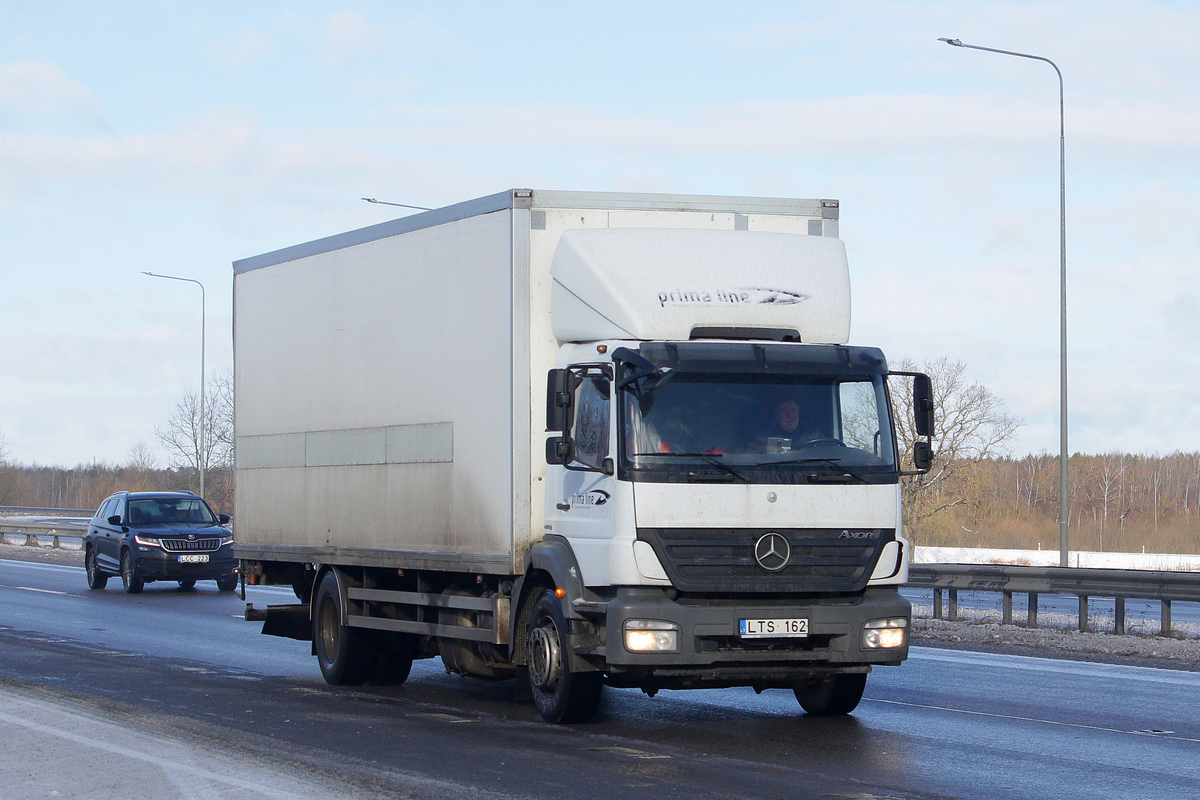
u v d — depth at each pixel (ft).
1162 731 33.24
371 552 41.45
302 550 45.60
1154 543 196.44
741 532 31.35
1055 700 38.81
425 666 50.21
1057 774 27.68
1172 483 292.81
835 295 34.94
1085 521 245.65
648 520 30.94
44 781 26.20
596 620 32.83
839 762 28.86
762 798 24.95
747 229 37.11
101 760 28.17
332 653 44.27
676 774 27.25
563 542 33.81
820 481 31.96
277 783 26.02
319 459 44.65
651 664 30.73
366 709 37.29
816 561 31.76
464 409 37.09
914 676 44.37
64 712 34.63
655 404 31.63
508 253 35.40
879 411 33.17
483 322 36.37
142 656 51.49
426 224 39.19
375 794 25.05
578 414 33.71
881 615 32.04
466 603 37.32
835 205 37.86
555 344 35.37
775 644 31.71
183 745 30.35
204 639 58.75
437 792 25.31
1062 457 80.64
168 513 93.25
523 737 32.07
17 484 344.90
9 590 90.53
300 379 46.03
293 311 46.60
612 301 33.30
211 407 240.73
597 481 32.24
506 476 35.19
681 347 32.12
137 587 88.69
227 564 90.38
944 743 31.42
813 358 32.86
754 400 32.27
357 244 42.75
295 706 37.86
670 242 34.50
